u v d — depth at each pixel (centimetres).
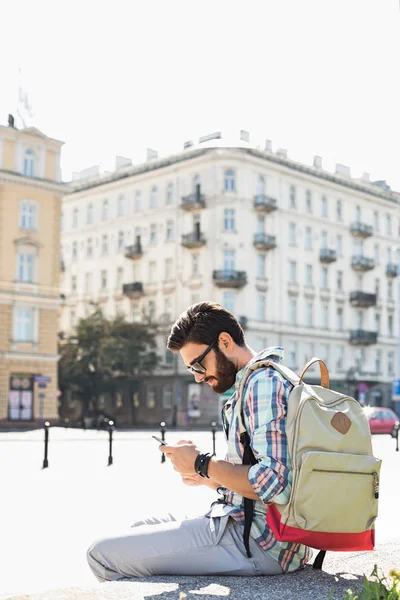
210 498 1057
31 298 4491
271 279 5444
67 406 6306
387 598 263
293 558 304
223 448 2181
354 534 280
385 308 6294
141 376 5462
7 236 4403
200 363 310
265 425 280
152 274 5656
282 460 277
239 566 294
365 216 6056
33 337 4506
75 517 884
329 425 279
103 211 6059
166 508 952
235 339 311
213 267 5225
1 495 1095
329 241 5888
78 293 6266
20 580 573
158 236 5600
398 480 1322
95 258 6119
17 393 4450
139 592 266
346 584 291
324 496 272
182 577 293
